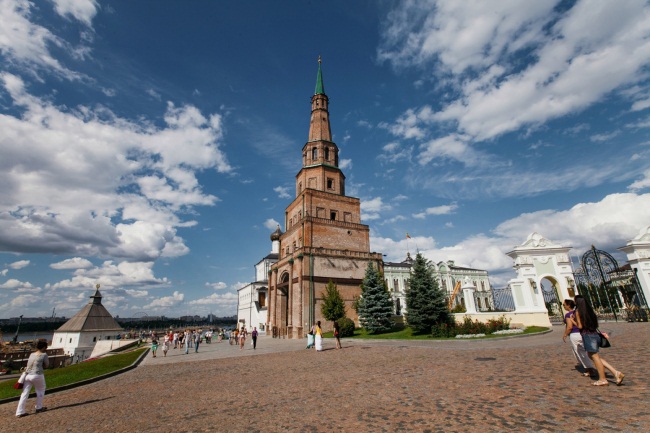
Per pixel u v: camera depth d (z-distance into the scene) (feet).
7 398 39.91
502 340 64.85
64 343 200.23
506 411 21.04
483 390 26.40
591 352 24.66
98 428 26.12
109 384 47.93
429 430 19.22
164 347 91.30
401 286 229.04
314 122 179.52
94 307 216.95
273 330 152.66
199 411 28.45
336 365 47.85
